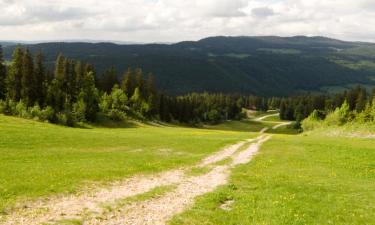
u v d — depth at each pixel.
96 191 27.81
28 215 21.28
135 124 132.25
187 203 25.98
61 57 124.69
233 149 59.38
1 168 33.12
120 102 143.75
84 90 121.75
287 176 36.56
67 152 47.41
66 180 29.98
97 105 128.12
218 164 44.16
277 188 31.17
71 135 63.56
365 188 32.09
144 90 164.62
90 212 22.58
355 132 90.31
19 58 114.25
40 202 24.03
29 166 35.34
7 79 113.94
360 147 60.12
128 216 22.45
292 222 22.45
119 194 27.39
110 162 41.38
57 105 117.06
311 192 30.27
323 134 98.50
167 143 63.72
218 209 24.78
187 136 78.94
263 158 49.41
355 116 122.25
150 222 21.61
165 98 179.62
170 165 41.62
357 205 26.84
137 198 26.42
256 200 27.27
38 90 115.06
